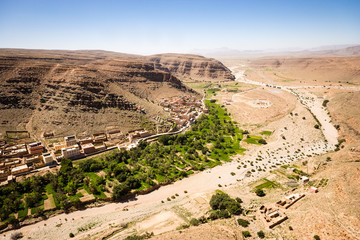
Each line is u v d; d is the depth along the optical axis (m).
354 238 76.75
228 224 93.56
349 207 90.25
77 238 95.12
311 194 111.19
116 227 101.69
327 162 149.50
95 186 124.62
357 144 157.50
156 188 135.38
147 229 99.50
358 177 107.25
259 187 133.00
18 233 95.75
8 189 117.38
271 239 83.88
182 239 81.88
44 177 129.50
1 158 147.00
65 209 112.19
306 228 86.44
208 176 148.25
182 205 118.94
